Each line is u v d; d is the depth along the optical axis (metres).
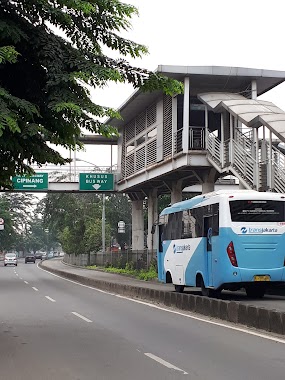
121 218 72.38
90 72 9.15
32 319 14.41
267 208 16.72
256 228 16.55
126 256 43.34
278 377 7.42
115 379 7.38
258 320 12.12
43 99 9.45
